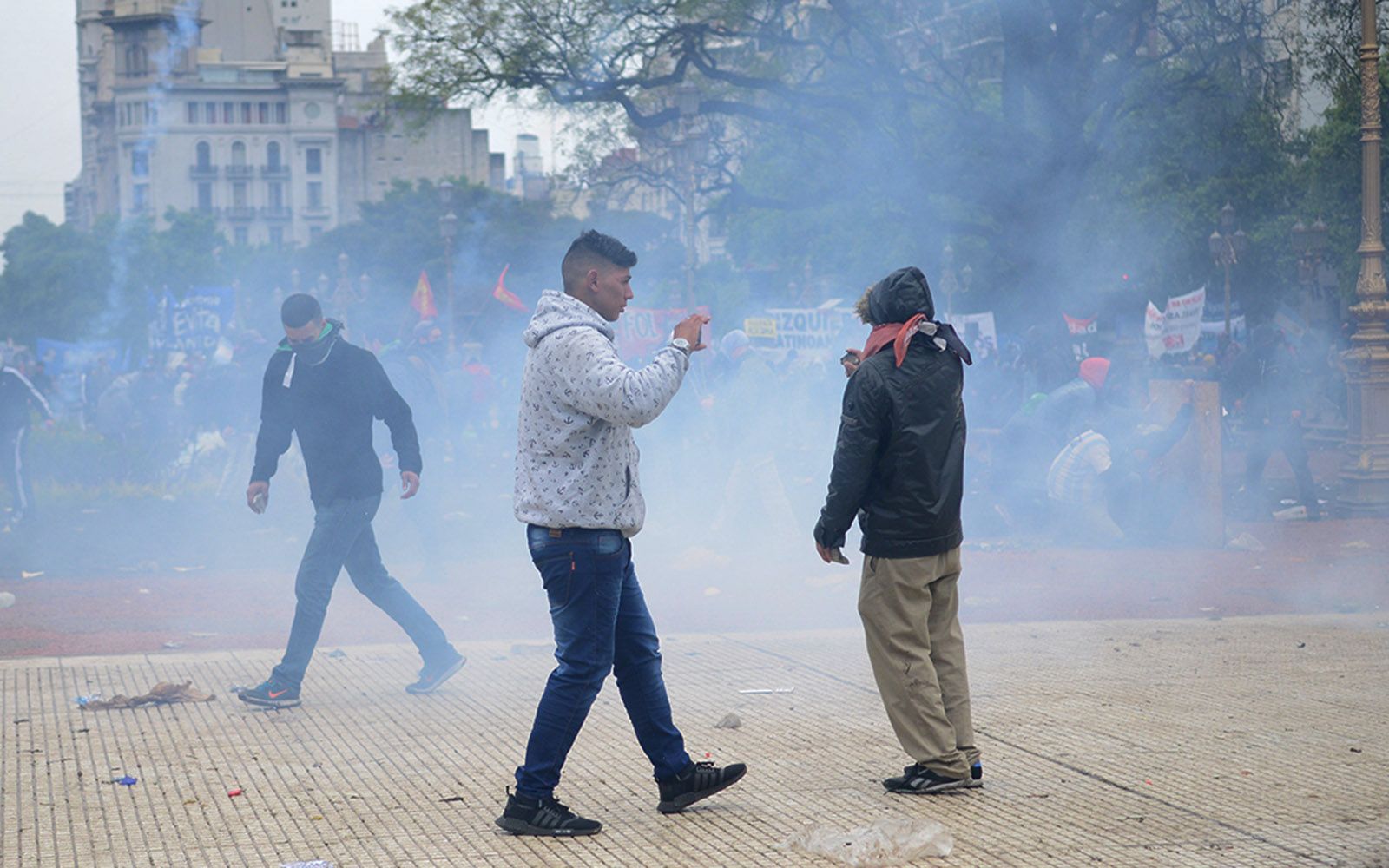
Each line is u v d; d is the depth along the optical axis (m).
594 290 4.63
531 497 4.58
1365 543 12.34
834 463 4.94
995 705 6.39
